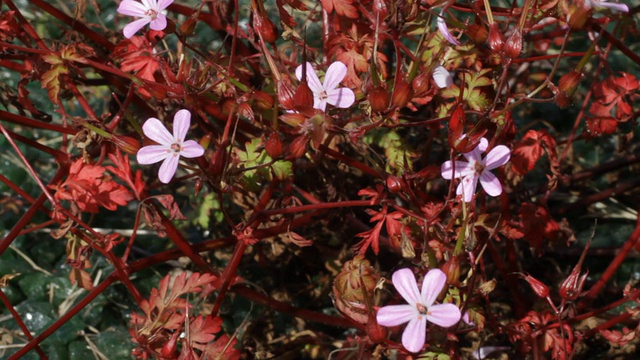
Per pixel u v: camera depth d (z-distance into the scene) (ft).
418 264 0.80
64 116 0.90
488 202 1.03
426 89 0.78
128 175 0.86
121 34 1.02
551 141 0.89
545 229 0.94
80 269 0.89
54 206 0.85
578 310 0.96
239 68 0.90
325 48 0.90
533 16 0.81
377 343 0.80
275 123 0.77
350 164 0.86
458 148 0.75
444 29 0.80
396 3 0.77
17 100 0.99
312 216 0.96
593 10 0.75
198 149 0.77
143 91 0.87
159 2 0.83
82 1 0.96
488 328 0.97
